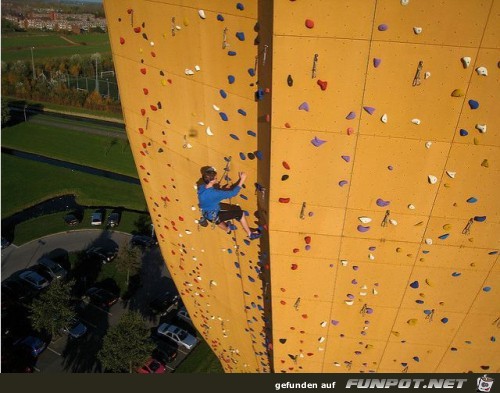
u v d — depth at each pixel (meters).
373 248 6.78
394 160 5.82
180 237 10.79
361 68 5.21
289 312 8.06
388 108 5.42
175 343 22.12
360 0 4.83
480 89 5.13
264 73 5.88
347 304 7.73
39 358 20.72
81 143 46.78
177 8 6.50
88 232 30.61
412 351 8.43
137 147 9.56
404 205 6.22
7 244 28.22
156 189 10.15
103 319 23.38
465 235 6.41
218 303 11.50
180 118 7.80
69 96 58.78
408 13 4.83
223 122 7.02
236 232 8.48
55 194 36.03
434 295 7.31
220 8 5.96
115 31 7.97
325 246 6.87
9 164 40.06
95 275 26.52
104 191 36.94
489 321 7.59
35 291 24.55
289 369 9.40
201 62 6.69
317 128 5.70
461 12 4.74
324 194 6.27
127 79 8.47
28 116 53.59
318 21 5.01
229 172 7.58
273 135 5.84
